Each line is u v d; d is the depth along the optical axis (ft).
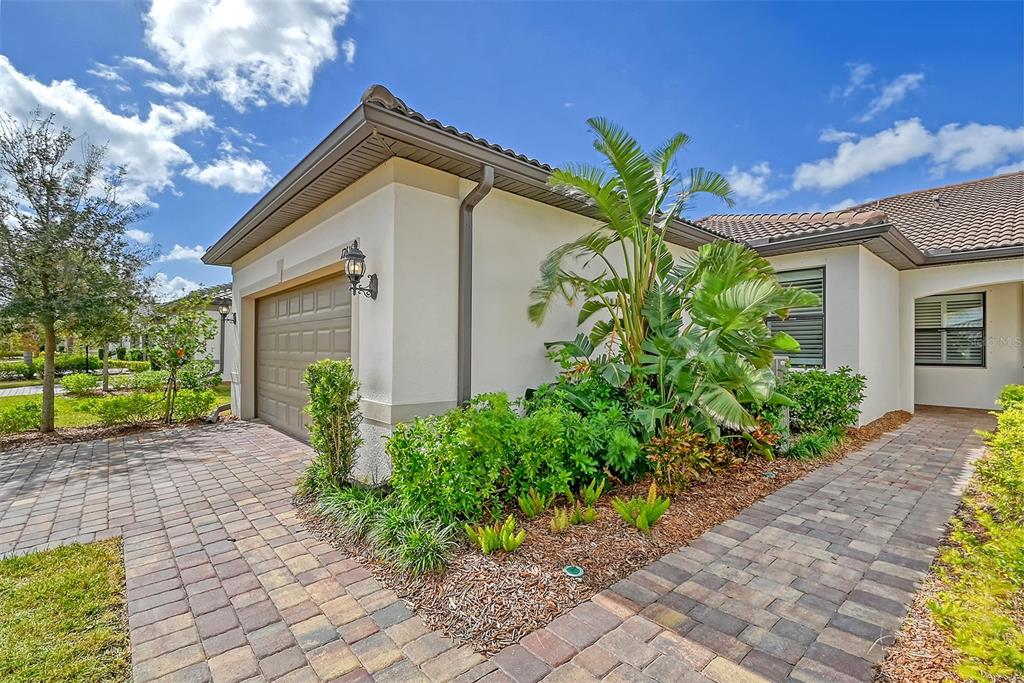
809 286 31.07
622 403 18.86
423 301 17.61
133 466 21.57
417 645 8.90
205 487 18.45
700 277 19.07
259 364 33.55
